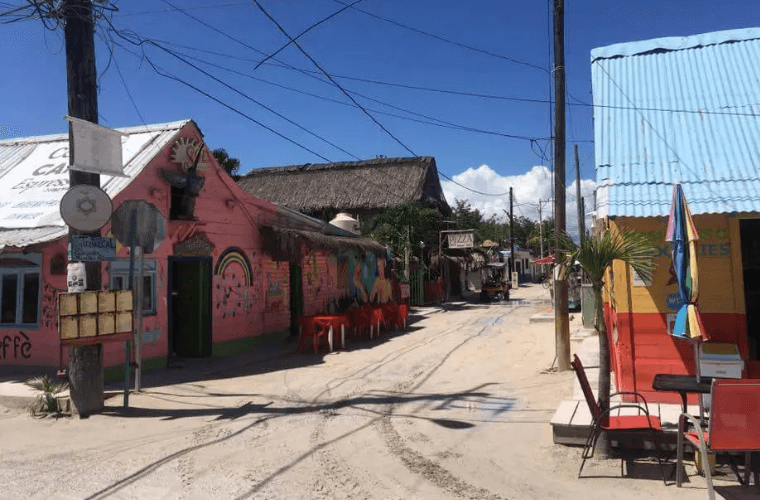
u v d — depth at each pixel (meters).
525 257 73.62
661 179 7.53
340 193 35.31
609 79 9.50
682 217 6.02
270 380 10.71
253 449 6.54
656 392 7.57
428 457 6.27
